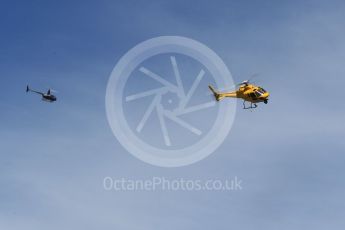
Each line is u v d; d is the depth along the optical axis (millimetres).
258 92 152500
